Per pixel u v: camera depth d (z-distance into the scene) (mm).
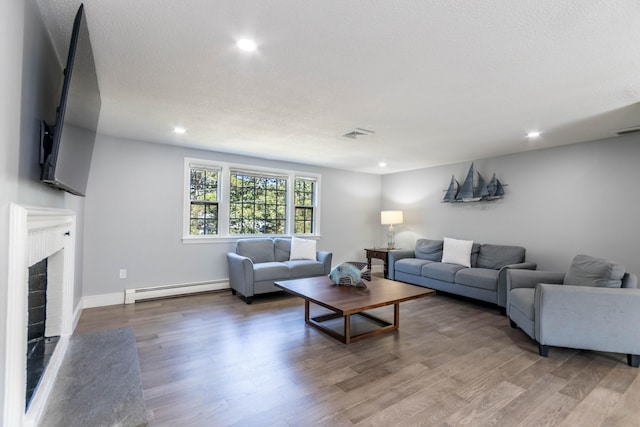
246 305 4121
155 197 4332
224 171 4895
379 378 2301
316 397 2047
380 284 3625
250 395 2061
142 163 4234
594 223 3893
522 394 2107
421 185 6129
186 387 2145
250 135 3838
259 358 2600
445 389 2158
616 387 2211
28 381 1549
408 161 5426
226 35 1761
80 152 1721
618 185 3719
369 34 1736
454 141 4023
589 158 3949
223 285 4836
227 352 2703
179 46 1875
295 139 3994
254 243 4918
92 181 3904
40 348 1959
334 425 1772
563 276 3373
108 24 1655
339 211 6328
